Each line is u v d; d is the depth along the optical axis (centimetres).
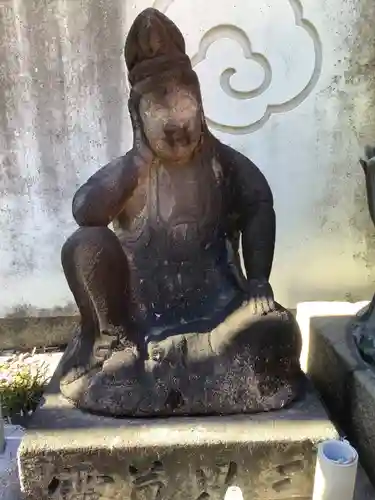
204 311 200
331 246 297
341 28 268
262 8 265
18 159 277
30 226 287
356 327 226
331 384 220
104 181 183
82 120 273
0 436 200
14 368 271
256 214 196
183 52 184
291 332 188
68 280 187
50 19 258
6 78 265
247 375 184
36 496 176
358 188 288
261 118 278
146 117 182
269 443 175
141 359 188
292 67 272
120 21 261
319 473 172
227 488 178
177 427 179
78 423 180
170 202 192
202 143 191
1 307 296
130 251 198
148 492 179
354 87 276
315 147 283
